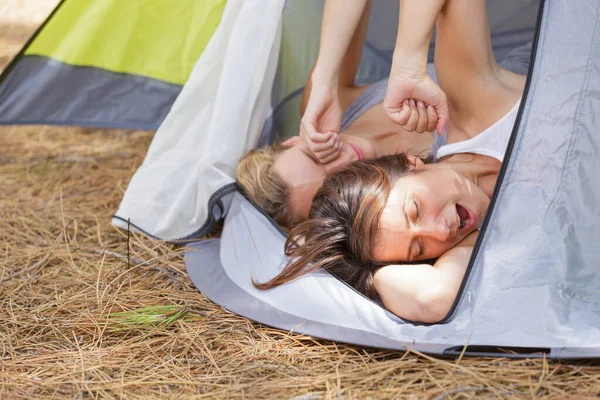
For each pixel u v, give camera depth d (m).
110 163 3.29
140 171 2.55
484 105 2.04
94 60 2.77
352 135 2.37
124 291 2.13
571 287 1.69
